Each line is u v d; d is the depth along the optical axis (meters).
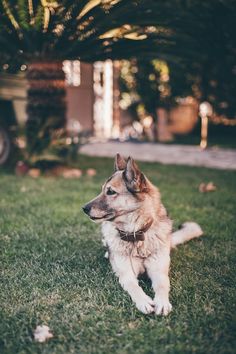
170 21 3.71
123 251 1.87
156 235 1.88
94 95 9.86
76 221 2.79
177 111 10.52
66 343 1.42
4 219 2.81
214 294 1.77
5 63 4.45
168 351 1.37
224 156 6.37
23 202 3.24
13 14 3.43
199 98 10.07
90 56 4.19
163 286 1.75
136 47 4.09
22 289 1.81
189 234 2.40
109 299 1.73
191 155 6.49
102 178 4.30
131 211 1.86
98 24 3.62
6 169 4.75
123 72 10.08
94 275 1.96
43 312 1.62
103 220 1.88
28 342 1.43
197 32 3.91
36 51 4.08
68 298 1.73
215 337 1.44
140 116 10.31
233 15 3.79
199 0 3.60
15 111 4.91
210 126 10.49
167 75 9.70
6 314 1.61
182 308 1.65
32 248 2.30
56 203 3.23
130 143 8.30
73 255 2.20
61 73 4.36
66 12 3.42
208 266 2.07
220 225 2.75
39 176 4.32
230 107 9.89
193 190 3.80
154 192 1.94
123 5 3.35
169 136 9.26
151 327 1.51
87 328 1.50
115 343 1.42
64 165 4.53
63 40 3.85
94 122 9.98
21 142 5.18
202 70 7.04
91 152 6.68
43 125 4.36
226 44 4.29
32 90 4.34
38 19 3.45
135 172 1.84
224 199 3.45
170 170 4.90
